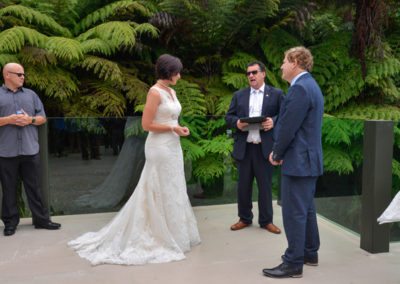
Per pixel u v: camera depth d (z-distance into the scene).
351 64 5.93
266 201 3.76
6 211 3.69
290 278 2.77
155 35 5.21
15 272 2.87
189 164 4.55
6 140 3.57
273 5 5.28
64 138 4.19
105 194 4.40
